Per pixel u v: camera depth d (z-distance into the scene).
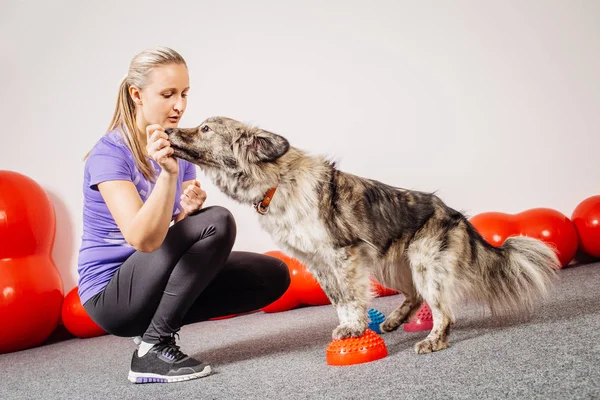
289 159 2.70
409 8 5.33
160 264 2.31
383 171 5.27
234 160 2.67
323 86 5.23
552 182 5.50
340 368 2.32
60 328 4.75
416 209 2.80
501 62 5.46
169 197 2.11
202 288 2.43
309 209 2.61
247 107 5.15
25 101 4.86
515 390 1.70
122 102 2.46
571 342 2.20
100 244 2.43
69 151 4.91
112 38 5.01
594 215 4.91
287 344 3.07
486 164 5.41
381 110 5.28
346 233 2.63
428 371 2.07
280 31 5.20
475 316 3.24
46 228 4.43
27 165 4.83
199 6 5.11
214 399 2.05
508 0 5.49
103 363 3.25
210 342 3.54
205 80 5.09
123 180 2.28
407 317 3.09
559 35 5.57
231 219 2.40
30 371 3.30
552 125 5.52
